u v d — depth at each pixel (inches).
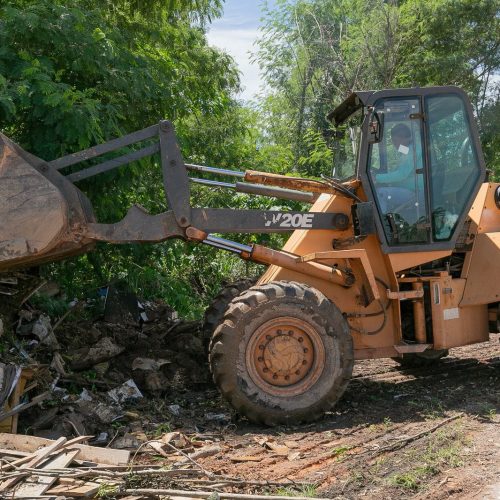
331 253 241.9
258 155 479.2
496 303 281.3
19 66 272.1
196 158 435.2
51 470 160.7
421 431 213.6
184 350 296.2
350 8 911.0
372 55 786.2
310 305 231.9
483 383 277.0
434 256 257.9
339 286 255.1
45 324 271.7
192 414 241.6
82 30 290.8
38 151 276.1
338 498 161.5
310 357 233.3
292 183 252.7
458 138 259.4
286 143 816.9
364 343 254.5
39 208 218.4
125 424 225.6
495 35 821.9
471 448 195.2
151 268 377.7
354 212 250.1
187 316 381.4
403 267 256.8
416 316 262.1
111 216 316.2
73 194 231.3
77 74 305.9
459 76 803.4
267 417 228.2
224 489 167.9
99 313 331.3
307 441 210.8
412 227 255.6
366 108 251.9
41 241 218.1
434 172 257.1
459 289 267.4
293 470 183.5
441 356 316.2
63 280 333.4
